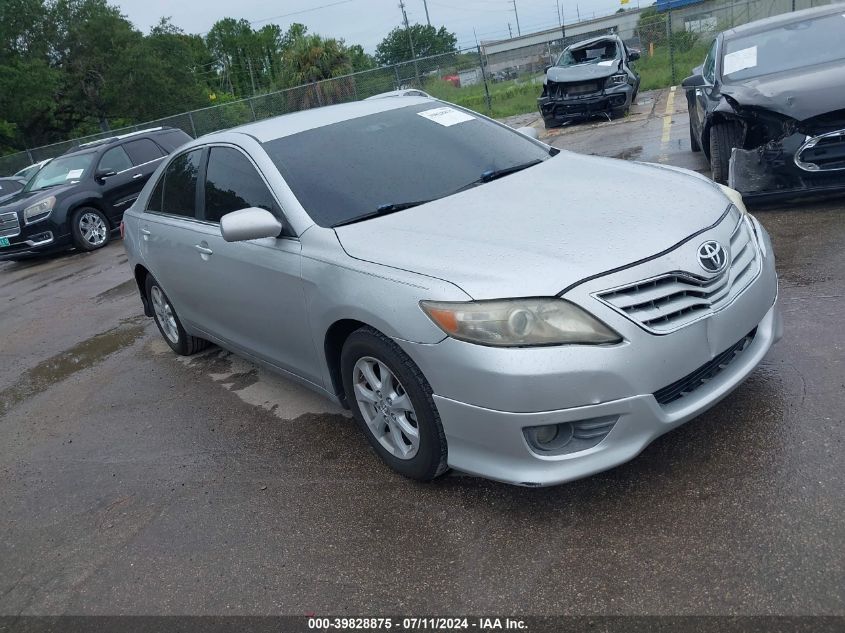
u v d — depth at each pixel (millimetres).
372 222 3279
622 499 2770
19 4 38062
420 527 2854
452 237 2969
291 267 3354
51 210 11297
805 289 4277
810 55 6277
